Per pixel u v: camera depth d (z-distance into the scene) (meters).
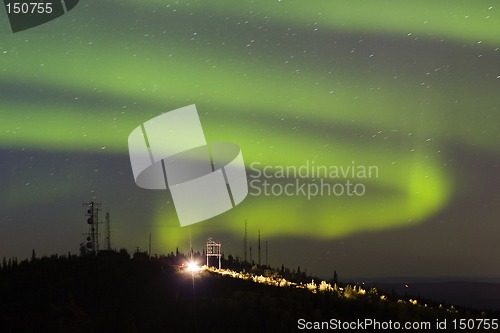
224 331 37.41
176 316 39.16
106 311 39.31
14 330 36.59
